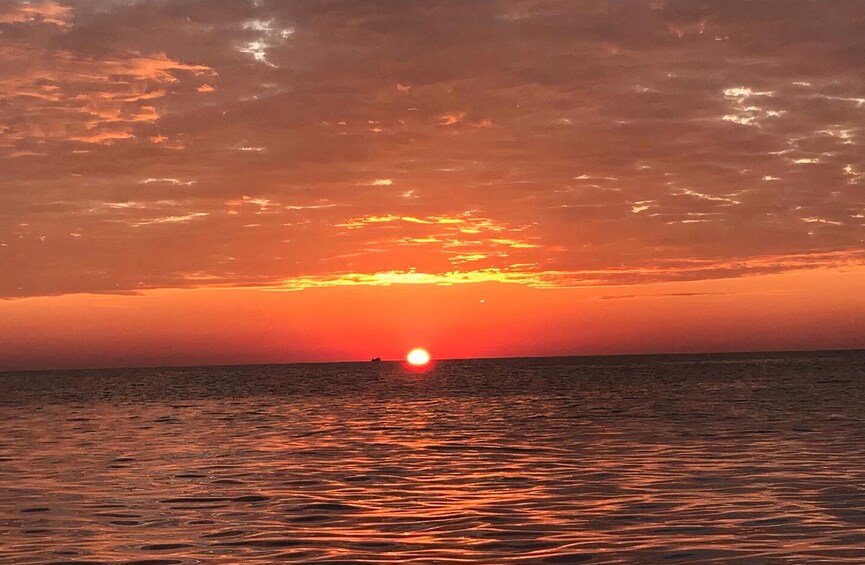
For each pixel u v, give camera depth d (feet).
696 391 237.04
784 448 94.53
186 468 85.66
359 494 67.82
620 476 75.20
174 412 191.31
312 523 56.13
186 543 50.29
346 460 90.89
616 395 227.40
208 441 116.06
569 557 45.47
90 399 268.21
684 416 146.72
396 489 70.18
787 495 63.67
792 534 50.19
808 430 115.96
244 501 65.16
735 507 59.16
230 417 170.09
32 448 108.78
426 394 261.03
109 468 86.17
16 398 283.59
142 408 210.59
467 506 61.52
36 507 63.21
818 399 186.50
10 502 65.46
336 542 50.08
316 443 110.83
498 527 53.72
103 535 52.80
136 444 113.09
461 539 50.37
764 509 58.18
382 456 94.43
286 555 46.88
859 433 110.73
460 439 113.80
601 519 55.77
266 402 228.84
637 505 60.70
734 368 479.82
